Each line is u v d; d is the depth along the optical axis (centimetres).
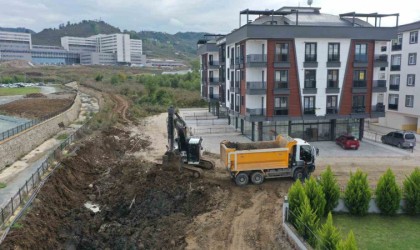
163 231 2008
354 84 3834
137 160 3180
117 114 5462
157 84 9394
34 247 1623
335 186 1988
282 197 2327
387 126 5097
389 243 1667
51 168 2511
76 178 2641
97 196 2498
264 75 3706
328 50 3719
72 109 5194
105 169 3016
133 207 2336
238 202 2261
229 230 1923
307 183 1955
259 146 2720
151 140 4072
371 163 3120
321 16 4156
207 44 5534
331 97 3822
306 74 3725
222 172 2823
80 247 1919
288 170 2567
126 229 2092
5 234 1552
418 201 1934
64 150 2997
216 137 4225
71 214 2153
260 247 1747
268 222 1986
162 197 2398
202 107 7331
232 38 4031
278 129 3916
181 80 10112
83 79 11919
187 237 1892
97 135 3734
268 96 3688
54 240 1817
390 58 4950
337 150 3581
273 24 3712
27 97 7056
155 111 6431
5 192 2100
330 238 1420
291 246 1694
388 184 1969
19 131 3094
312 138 3997
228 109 4659
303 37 3609
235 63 4150
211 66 5612
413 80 4566
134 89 9019
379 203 1980
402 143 3653
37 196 2016
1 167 2586
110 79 11019
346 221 1909
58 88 9712
